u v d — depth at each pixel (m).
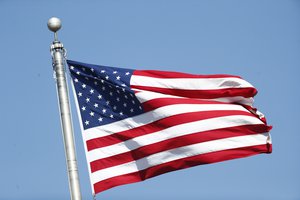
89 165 23.00
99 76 23.70
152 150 23.53
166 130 23.59
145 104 23.70
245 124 23.98
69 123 21.05
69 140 20.73
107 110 23.64
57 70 21.78
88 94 23.69
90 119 23.53
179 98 23.98
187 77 24.56
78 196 20.02
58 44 22.08
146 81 24.20
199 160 23.62
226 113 24.00
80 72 23.69
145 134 23.58
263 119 24.86
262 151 23.89
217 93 24.72
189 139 23.62
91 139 23.42
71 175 20.22
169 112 23.64
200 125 23.72
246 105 24.95
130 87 23.94
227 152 23.69
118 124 23.59
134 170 23.34
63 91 21.48
